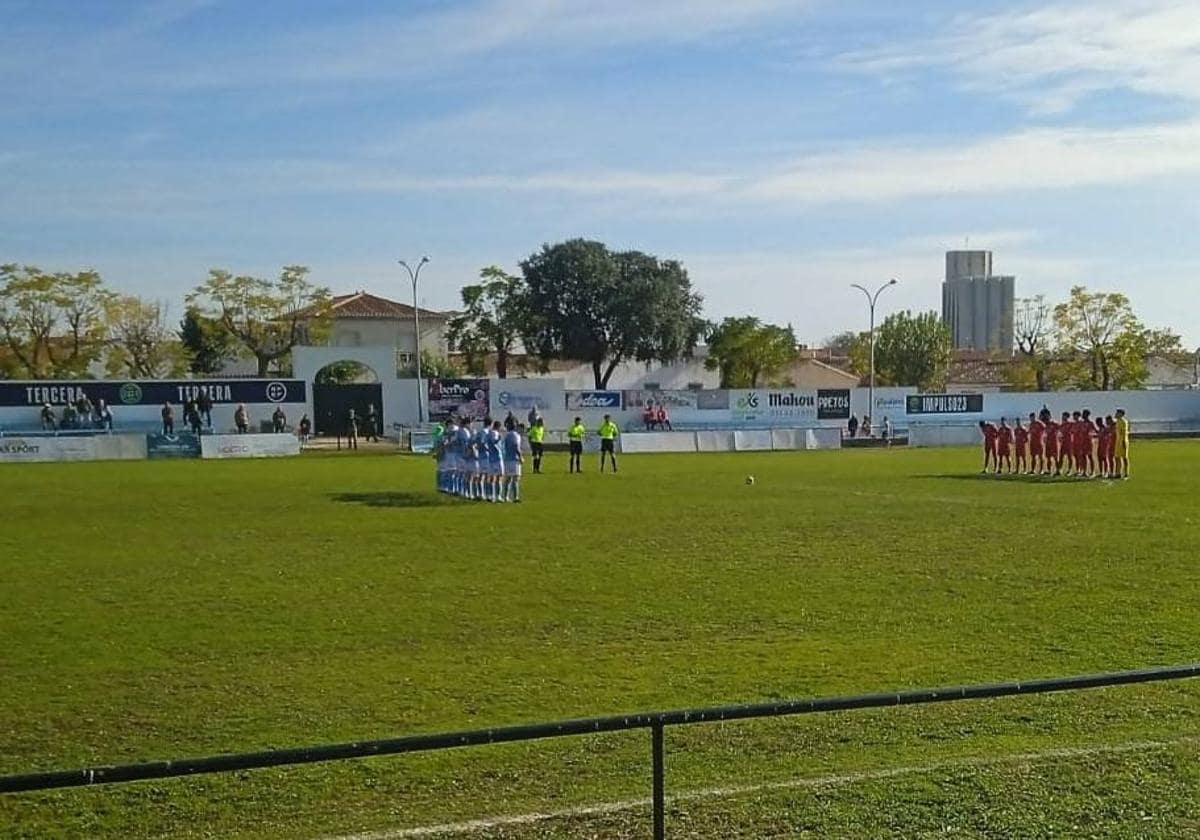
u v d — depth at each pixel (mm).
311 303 87875
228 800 8328
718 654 13039
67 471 46844
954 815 7426
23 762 9391
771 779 8383
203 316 86375
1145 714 10133
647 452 62156
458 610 15773
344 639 13930
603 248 100438
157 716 10680
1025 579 18125
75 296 82312
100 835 7734
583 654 13086
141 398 64562
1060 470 43062
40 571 19453
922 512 28562
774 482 38875
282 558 20969
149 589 17609
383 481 40438
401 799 8281
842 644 13516
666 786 8297
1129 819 7359
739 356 99688
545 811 7773
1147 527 25078
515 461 32281
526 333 99312
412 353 110375
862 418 74562
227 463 52531
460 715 10625
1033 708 10359
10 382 62156
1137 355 96125
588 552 21578
